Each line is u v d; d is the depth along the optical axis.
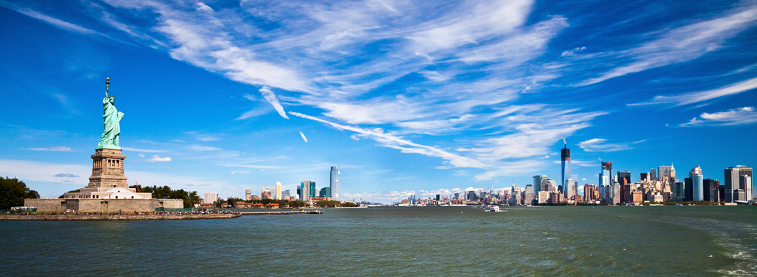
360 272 82.50
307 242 126.75
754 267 80.75
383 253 104.44
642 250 102.00
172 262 92.12
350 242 127.06
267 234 149.88
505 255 98.62
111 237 134.75
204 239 131.62
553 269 81.31
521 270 81.44
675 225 176.25
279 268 86.19
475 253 102.56
